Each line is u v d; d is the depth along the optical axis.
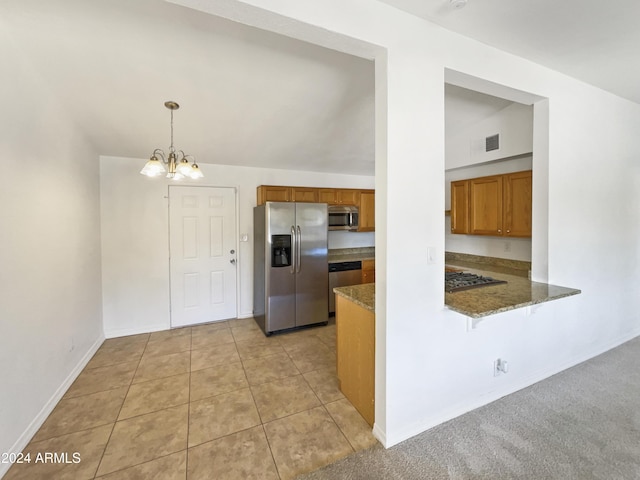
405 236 1.72
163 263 3.77
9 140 1.72
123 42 1.85
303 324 3.83
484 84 2.07
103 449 1.77
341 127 3.17
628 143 3.01
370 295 2.18
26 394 1.84
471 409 2.05
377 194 1.75
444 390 1.93
